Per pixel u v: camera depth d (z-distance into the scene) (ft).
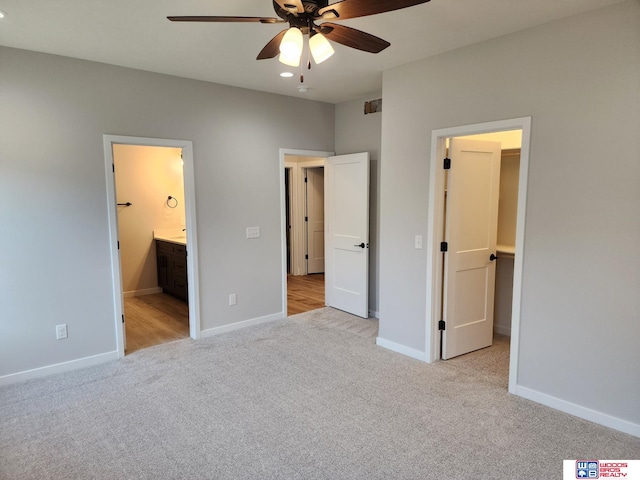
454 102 10.60
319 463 7.43
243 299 15.01
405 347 12.50
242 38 9.60
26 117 10.37
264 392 10.12
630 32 7.77
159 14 8.28
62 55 10.72
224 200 14.19
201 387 10.41
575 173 8.64
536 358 9.53
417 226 11.81
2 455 7.72
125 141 11.92
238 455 7.68
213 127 13.69
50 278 11.00
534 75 9.08
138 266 20.13
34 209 10.64
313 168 24.54
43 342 11.02
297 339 13.83
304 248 24.67
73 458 7.63
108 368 11.57
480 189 12.13
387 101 12.25
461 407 9.36
